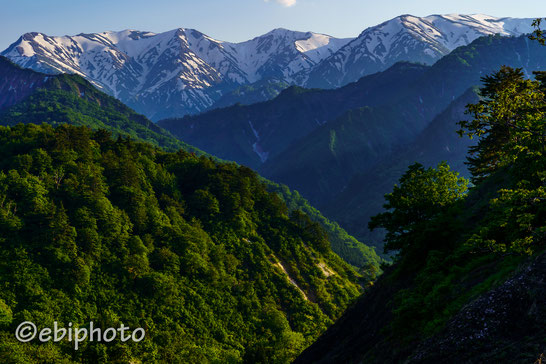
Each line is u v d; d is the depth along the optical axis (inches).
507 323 759.7
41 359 2992.1
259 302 4867.1
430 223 1370.6
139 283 4234.7
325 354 1572.3
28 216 4387.3
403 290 1250.0
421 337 933.8
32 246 4079.7
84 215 4557.1
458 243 1284.4
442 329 866.1
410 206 1633.9
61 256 4025.6
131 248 4569.4
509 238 1047.0
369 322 1414.9
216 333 4234.7
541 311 723.4
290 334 3902.6
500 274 903.1
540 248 880.9
